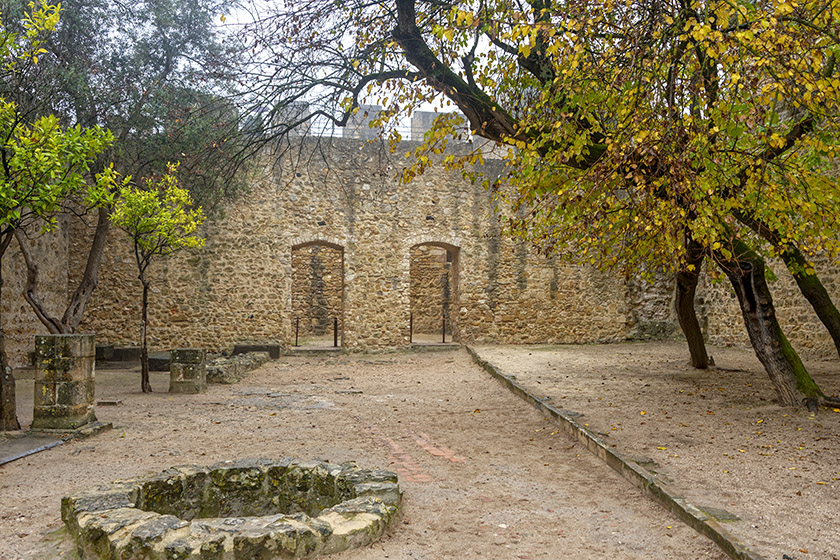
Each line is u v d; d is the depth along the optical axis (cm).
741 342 1352
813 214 550
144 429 645
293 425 671
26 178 572
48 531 354
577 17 509
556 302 1553
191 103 1105
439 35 596
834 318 678
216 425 669
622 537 348
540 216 837
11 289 1141
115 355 1324
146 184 1063
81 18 1050
